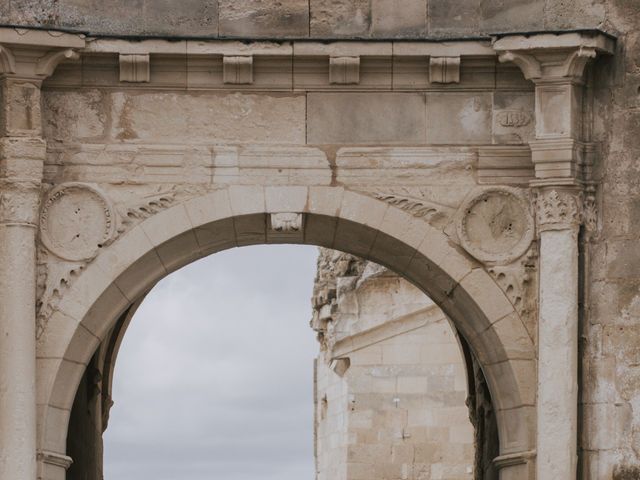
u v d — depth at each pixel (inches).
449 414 1974.7
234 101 1327.5
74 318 1307.8
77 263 1311.5
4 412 1285.7
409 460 1978.3
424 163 1323.8
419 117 1327.5
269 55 1315.2
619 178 1314.0
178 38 1312.7
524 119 1325.0
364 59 1318.9
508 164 1322.6
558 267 1299.2
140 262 1318.9
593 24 1322.6
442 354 1980.8
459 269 1318.9
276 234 1341.0
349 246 1352.1
